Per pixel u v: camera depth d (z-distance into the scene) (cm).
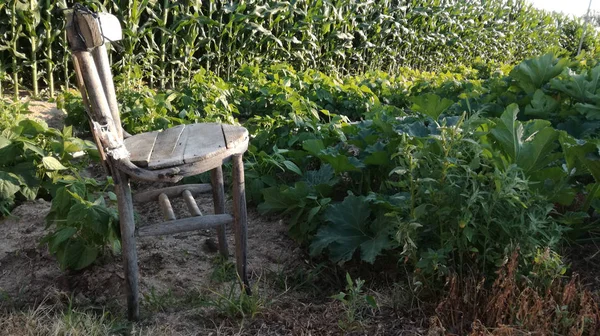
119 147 234
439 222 279
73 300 283
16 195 383
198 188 312
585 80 443
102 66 238
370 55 1183
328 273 317
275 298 290
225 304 278
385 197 324
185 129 286
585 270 304
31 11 631
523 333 238
